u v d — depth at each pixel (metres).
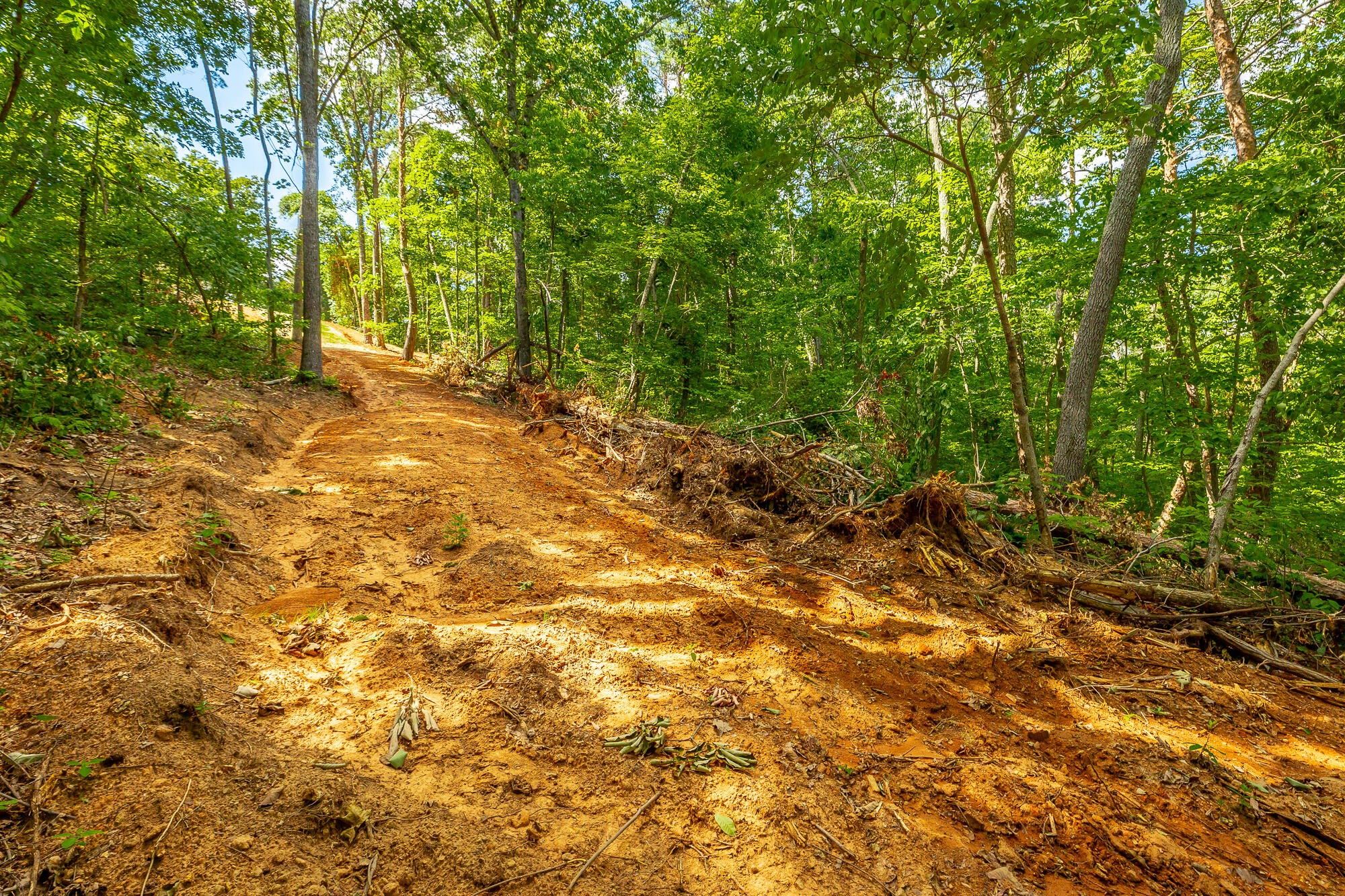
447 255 20.25
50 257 7.00
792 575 4.71
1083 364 7.35
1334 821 2.43
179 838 1.66
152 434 5.33
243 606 3.33
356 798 1.96
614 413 9.98
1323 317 7.38
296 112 16.44
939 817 2.30
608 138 15.79
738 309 15.88
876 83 4.31
